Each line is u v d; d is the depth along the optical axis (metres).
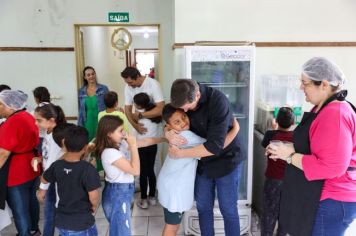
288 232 1.66
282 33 3.19
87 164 1.92
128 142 2.09
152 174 3.32
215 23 3.14
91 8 4.14
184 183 2.08
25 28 4.14
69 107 4.36
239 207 2.74
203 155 1.88
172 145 1.98
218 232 2.72
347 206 1.44
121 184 2.13
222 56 2.57
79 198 1.91
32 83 4.28
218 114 1.87
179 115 1.97
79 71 4.36
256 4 3.13
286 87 3.02
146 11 4.17
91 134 3.94
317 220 1.50
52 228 2.31
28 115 2.43
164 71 4.30
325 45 3.22
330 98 1.45
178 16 3.12
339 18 3.19
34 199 2.59
